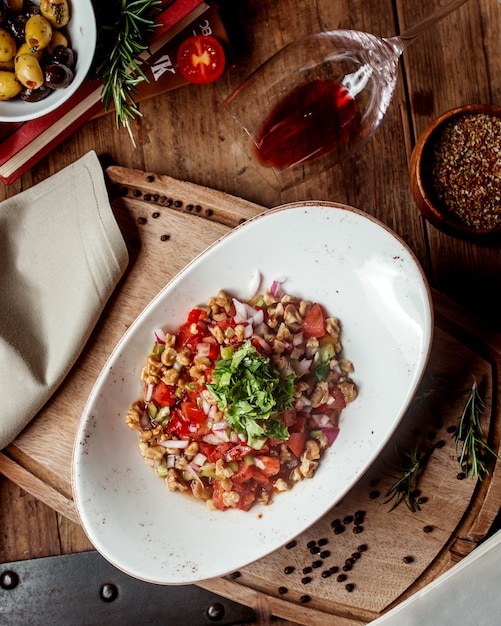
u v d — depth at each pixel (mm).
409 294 762
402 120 840
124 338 770
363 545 817
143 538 783
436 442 817
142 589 838
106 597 837
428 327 756
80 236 809
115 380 777
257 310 792
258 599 819
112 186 829
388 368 780
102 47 774
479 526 811
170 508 793
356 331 793
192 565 781
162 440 788
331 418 792
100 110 823
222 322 786
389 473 817
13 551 836
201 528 792
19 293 811
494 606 750
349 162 839
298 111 784
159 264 824
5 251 812
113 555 772
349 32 782
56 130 810
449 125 806
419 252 839
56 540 838
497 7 839
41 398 803
